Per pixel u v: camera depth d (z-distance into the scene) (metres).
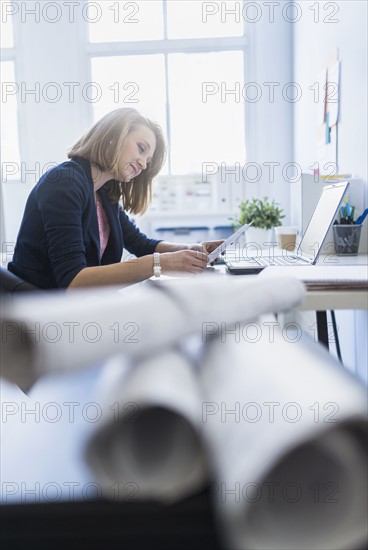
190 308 0.23
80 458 0.22
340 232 1.64
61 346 0.18
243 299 0.26
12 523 0.21
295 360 0.24
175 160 3.32
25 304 0.21
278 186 3.31
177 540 0.21
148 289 0.25
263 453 0.18
